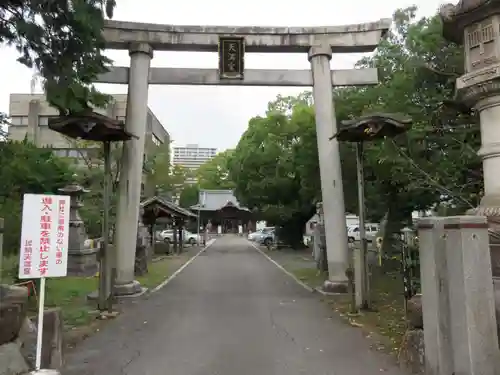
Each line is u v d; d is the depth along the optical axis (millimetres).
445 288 4773
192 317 10070
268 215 31453
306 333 8508
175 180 41844
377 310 10297
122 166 13188
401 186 14344
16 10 8281
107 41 13172
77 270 18016
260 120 31625
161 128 53812
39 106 42281
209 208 58500
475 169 10391
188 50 14156
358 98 15711
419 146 11273
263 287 14953
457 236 4590
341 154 15664
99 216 26438
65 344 7691
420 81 11664
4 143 13234
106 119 10016
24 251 5168
